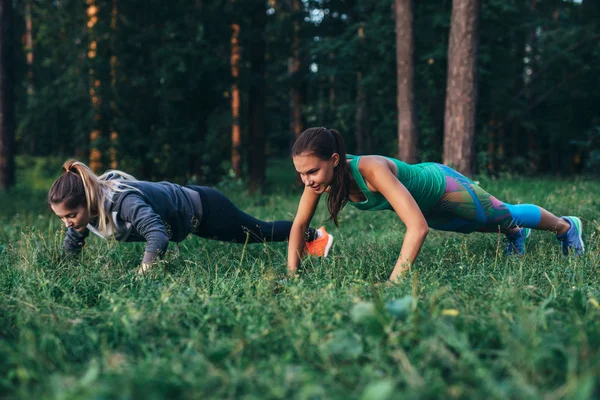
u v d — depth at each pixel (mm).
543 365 1688
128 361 1785
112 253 3789
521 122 16922
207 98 14352
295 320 2166
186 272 3176
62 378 1573
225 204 3953
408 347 1825
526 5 14641
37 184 18484
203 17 13617
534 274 2984
